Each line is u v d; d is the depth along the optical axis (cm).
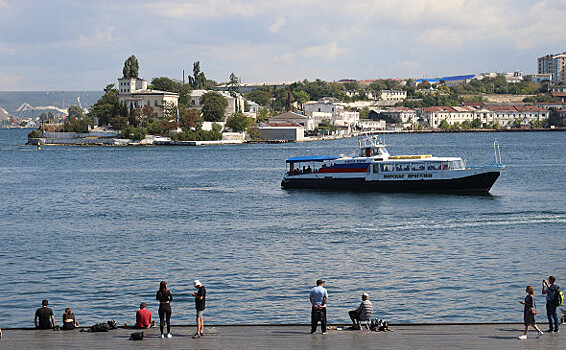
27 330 4709
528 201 12812
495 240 8994
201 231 10044
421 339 4409
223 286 6806
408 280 6956
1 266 7800
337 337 4478
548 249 8362
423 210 11850
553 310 4534
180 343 4347
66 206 13250
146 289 6725
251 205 12912
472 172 13625
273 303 6216
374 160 14312
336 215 11488
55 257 8288
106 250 8681
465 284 6781
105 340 4425
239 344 4316
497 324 4803
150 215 11850
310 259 7969
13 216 12000
